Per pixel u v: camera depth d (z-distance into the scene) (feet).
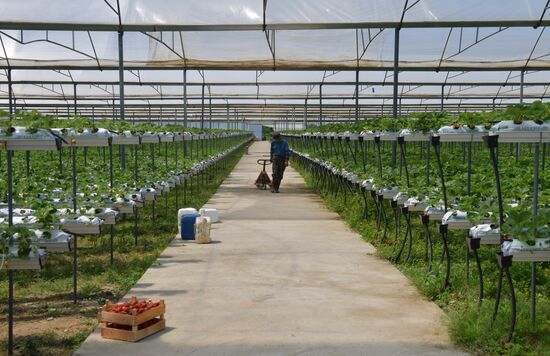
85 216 19.88
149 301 17.06
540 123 15.66
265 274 23.03
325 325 16.92
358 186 37.19
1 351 14.97
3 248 14.56
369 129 34.86
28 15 40.70
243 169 87.71
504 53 61.98
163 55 63.26
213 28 41.81
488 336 15.25
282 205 45.06
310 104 126.72
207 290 20.68
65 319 17.70
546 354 14.06
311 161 65.67
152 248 28.04
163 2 40.42
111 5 40.42
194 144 94.89
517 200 21.21
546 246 14.80
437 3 40.19
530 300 18.47
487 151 52.44
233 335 16.11
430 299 19.48
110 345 15.40
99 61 66.90
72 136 21.27
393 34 59.16
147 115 160.35
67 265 24.75
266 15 40.75
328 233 32.50
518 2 39.96
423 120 24.91
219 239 30.66
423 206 23.62
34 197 24.31
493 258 23.66
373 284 21.48
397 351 14.92
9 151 15.81
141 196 28.60
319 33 58.44
